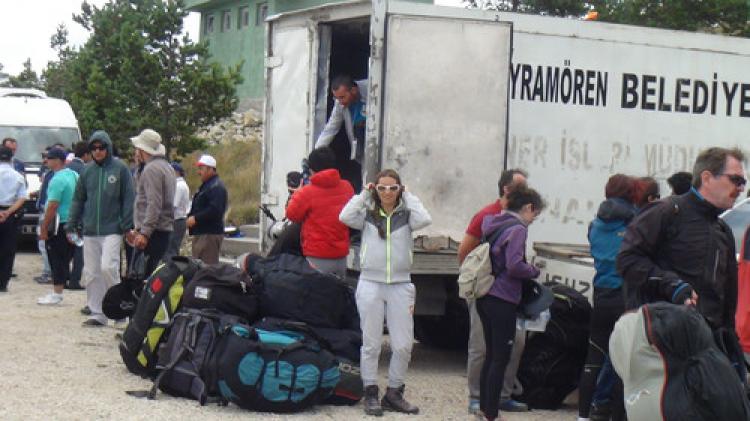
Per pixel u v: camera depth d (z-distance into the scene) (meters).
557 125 9.73
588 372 7.48
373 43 8.81
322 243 8.35
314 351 7.54
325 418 7.43
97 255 10.82
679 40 10.21
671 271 6.21
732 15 21.14
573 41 9.78
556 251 9.07
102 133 10.71
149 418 7.04
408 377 9.35
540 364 8.24
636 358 5.32
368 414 7.61
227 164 25.28
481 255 7.29
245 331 7.48
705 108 10.34
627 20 22.78
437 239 8.92
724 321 6.24
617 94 9.98
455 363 10.28
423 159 8.91
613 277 7.37
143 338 8.25
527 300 7.44
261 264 8.15
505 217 7.34
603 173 9.92
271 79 10.86
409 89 8.87
